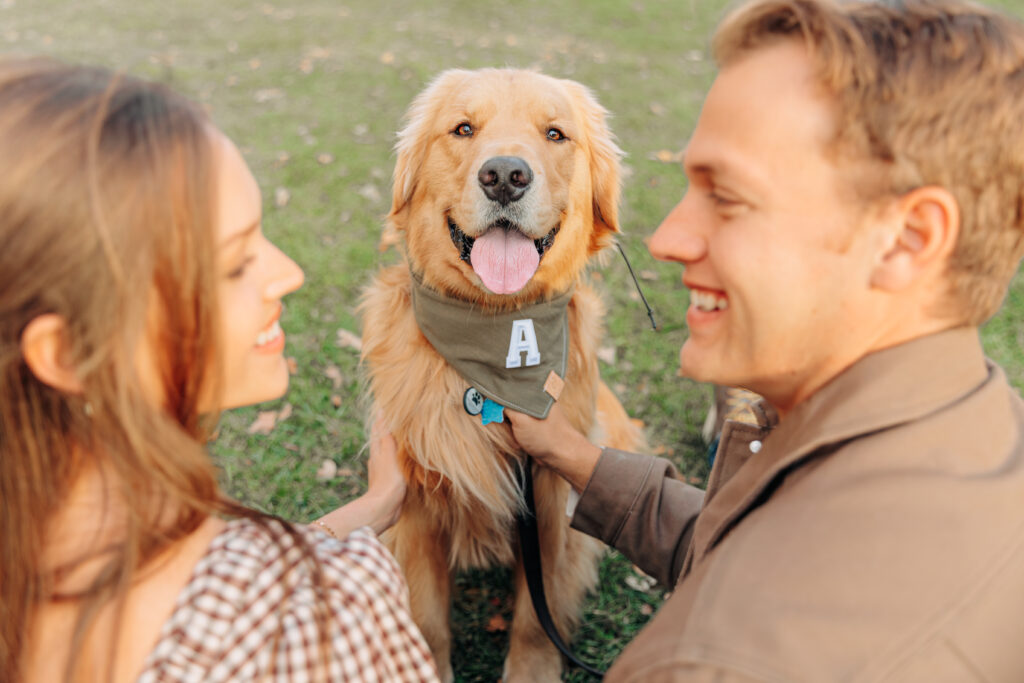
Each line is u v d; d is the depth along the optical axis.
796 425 0.97
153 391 0.91
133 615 0.87
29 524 0.87
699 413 3.45
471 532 2.34
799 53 0.88
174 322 0.88
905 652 0.75
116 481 0.90
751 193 0.91
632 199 5.12
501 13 8.94
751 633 0.76
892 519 0.80
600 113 2.38
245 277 0.99
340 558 1.00
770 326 0.96
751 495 0.98
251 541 0.94
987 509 0.82
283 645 0.89
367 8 8.99
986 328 3.85
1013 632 0.82
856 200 0.87
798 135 0.87
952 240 0.86
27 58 0.85
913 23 0.84
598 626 2.54
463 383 2.09
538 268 2.05
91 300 0.80
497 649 2.50
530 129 2.09
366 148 5.67
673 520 1.66
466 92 2.13
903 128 0.83
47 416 0.86
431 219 2.13
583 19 8.88
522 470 2.20
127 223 0.80
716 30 0.98
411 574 2.31
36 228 0.77
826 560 0.79
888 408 0.89
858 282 0.91
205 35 8.06
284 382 1.14
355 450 3.13
